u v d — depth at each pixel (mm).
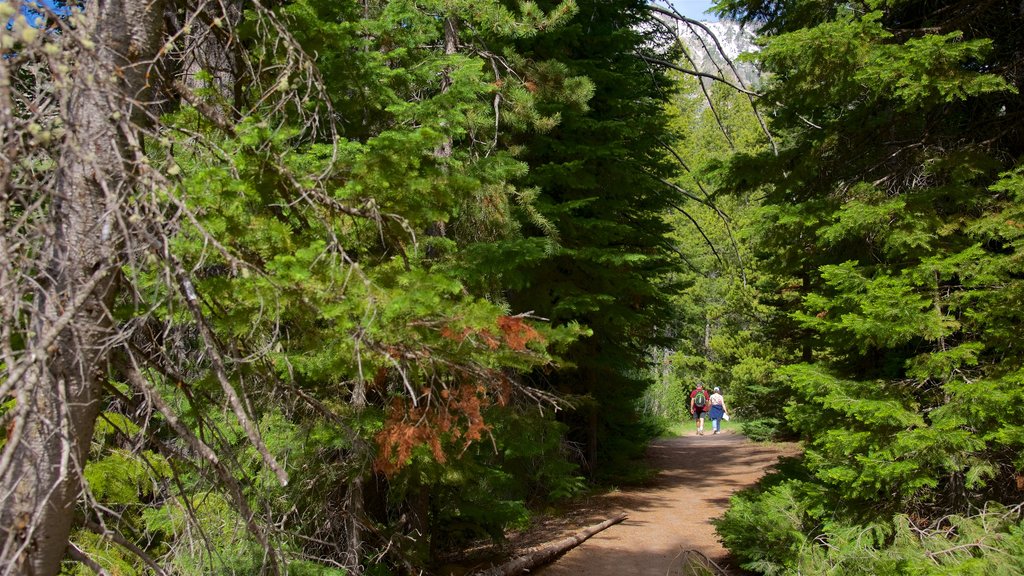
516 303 10062
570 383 13023
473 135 6941
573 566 8258
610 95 11125
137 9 2727
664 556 8594
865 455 6098
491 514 7266
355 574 4797
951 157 6359
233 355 3002
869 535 5961
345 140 4113
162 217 2412
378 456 4277
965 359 5652
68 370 2465
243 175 3086
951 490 6164
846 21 6086
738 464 15672
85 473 4062
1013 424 5438
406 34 5684
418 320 3215
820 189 7793
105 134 2475
